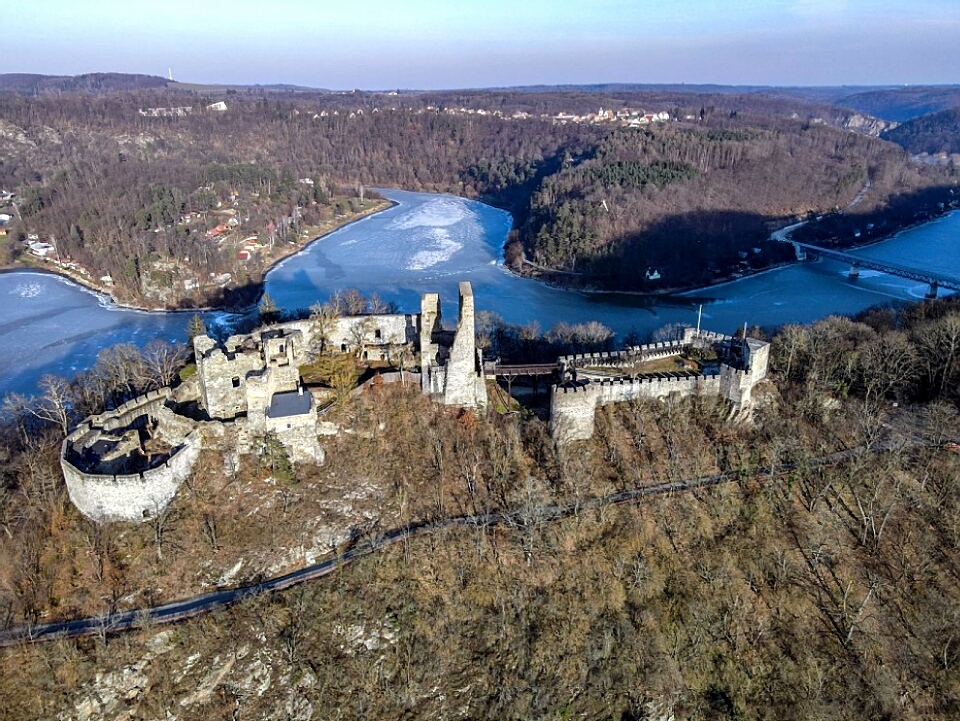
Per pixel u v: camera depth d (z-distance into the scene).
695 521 77.50
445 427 85.75
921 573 72.50
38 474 76.56
